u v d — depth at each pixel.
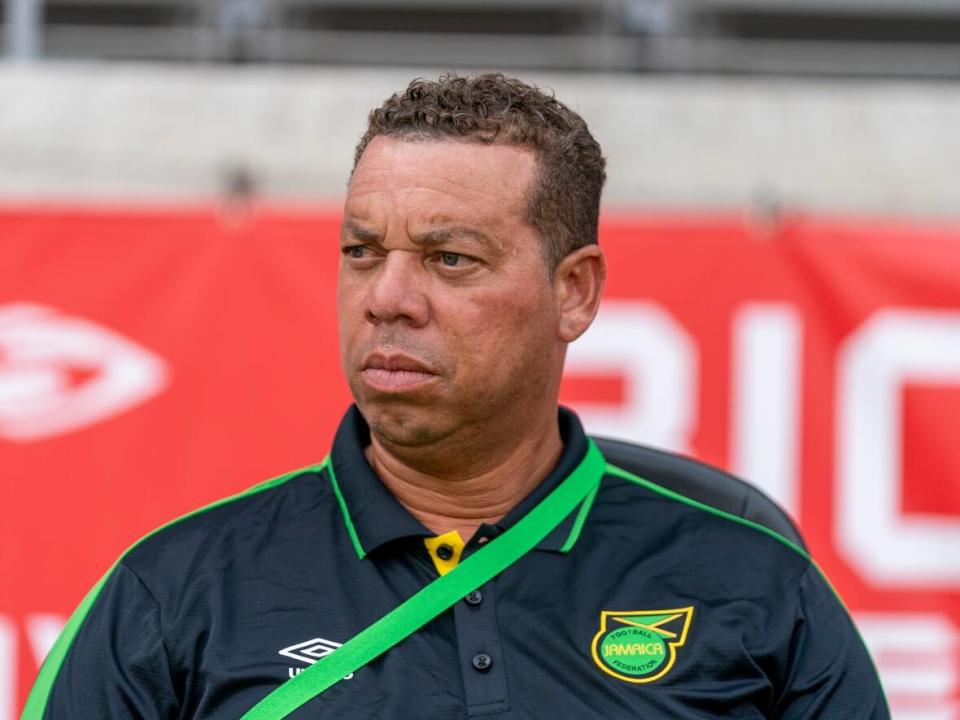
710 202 12.90
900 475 11.43
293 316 11.40
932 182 12.97
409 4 15.99
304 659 4.70
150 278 11.38
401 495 5.24
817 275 11.52
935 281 11.50
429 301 4.79
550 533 5.04
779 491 11.45
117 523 11.20
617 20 15.84
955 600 11.37
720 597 5.02
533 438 5.24
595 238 5.35
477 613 4.79
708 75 15.55
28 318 11.29
